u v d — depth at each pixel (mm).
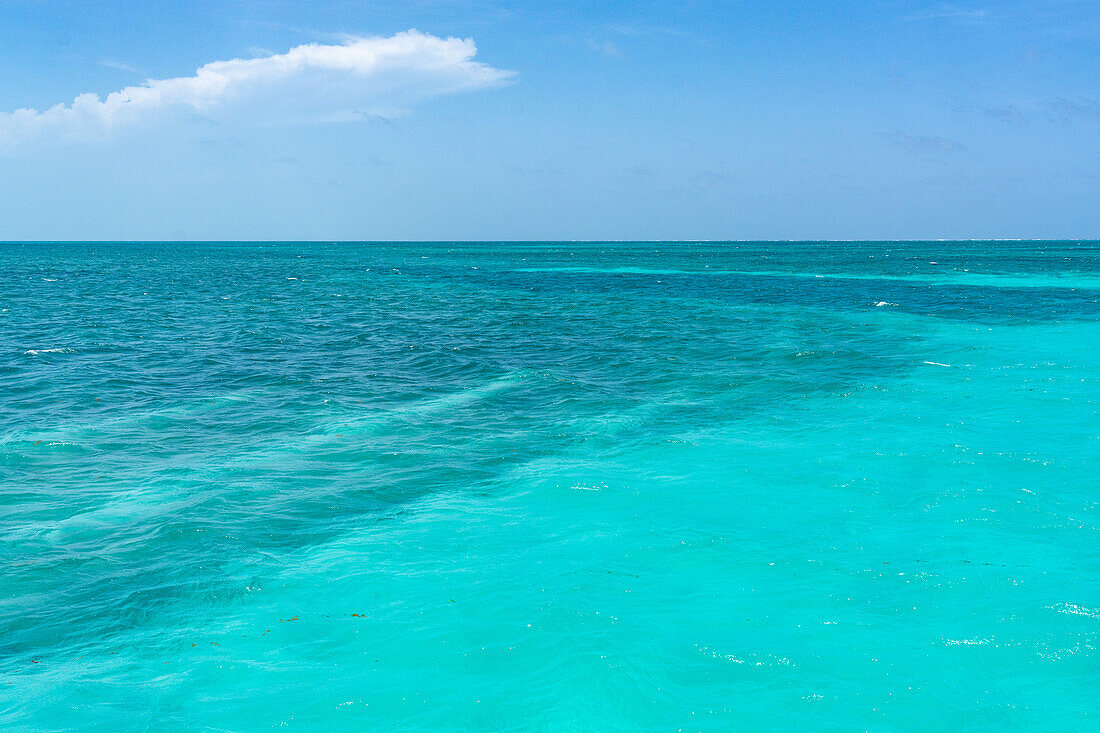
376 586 8758
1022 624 7750
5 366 22922
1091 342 26125
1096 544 9625
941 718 6363
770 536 10062
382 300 50219
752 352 25422
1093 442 13844
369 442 14969
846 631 7680
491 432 15734
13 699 6598
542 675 6949
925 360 22984
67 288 59719
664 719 6344
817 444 14289
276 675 7020
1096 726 6270
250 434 15602
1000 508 10781
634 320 36312
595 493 11891
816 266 93875
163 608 8289
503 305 45750
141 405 18172
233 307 44969
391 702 6605
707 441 14727
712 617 7977
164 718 6383
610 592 8531
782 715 6406
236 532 10336
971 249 182125
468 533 10367
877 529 10242
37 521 10648
